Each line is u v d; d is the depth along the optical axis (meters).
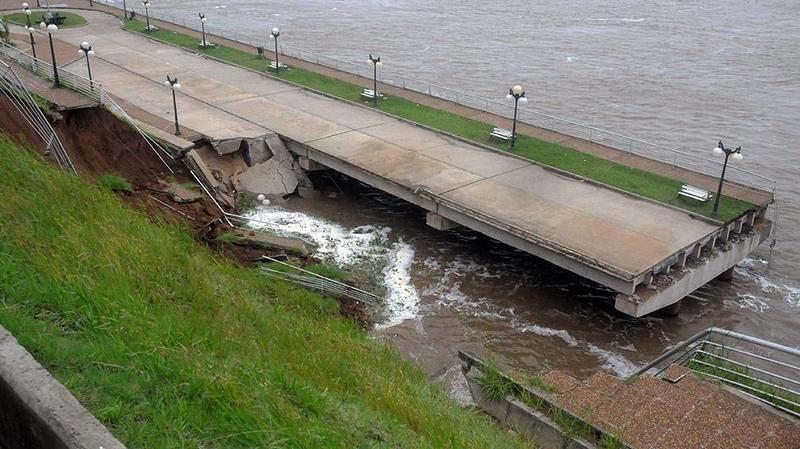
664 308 28.64
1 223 11.20
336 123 41.44
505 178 34.09
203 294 12.14
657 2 114.81
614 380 13.35
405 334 26.23
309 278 26.59
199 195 31.69
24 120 25.30
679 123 52.53
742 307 30.20
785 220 37.94
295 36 81.69
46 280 9.45
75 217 12.91
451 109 44.59
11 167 14.20
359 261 31.31
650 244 27.86
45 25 44.72
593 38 83.88
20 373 6.60
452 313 28.09
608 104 56.81
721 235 30.17
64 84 34.25
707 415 11.97
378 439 8.58
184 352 8.54
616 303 26.45
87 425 6.09
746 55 74.69
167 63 53.81
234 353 9.59
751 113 54.91
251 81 49.66
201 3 105.25
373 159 36.09
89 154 29.95
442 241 33.59
